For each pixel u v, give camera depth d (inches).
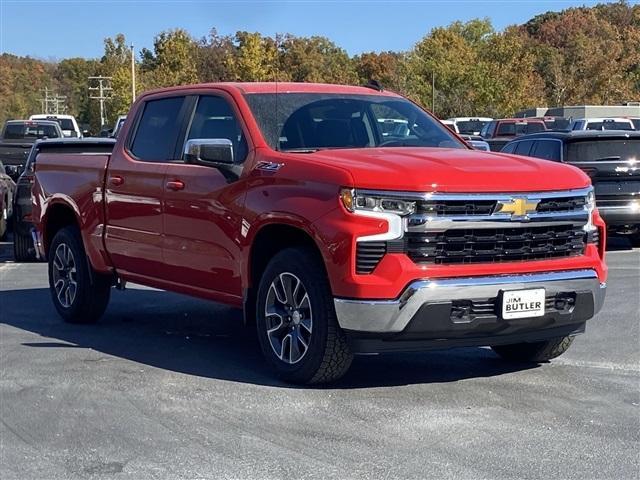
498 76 2116.1
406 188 229.1
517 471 192.7
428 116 310.0
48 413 235.8
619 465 196.2
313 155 256.2
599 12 3646.7
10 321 359.3
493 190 235.1
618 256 551.5
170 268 299.0
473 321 233.3
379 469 193.8
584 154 565.9
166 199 295.0
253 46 1876.2
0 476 193.8
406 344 237.1
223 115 288.8
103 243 329.1
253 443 210.4
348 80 2251.5
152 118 319.6
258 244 263.4
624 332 327.9
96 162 335.0
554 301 246.1
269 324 257.8
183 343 316.5
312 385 253.1
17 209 551.8
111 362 288.4
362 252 230.2
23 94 3747.5
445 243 231.9
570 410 234.2
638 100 2466.8
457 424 222.5
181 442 212.1
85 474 194.1
